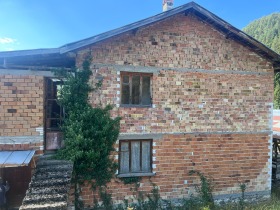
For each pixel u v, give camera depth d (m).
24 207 5.39
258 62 9.74
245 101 9.61
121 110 8.41
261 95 9.79
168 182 8.93
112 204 8.41
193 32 9.06
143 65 8.56
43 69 7.57
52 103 8.48
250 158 9.71
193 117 9.08
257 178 9.80
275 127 15.56
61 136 8.21
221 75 9.34
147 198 8.77
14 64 7.54
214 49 9.27
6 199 7.70
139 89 8.70
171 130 8.88
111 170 8.32
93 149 7.66
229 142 9.47
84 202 8.16
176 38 8.88
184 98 8.98
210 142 9.27
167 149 8.88
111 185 8.41
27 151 7.27
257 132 9.76
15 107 7.34
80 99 7.90
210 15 8.59
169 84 8.83
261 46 9.06
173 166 8.95
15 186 7.82
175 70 8.87
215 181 9.36
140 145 8.78
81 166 7.58
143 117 8.62
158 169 8.83
